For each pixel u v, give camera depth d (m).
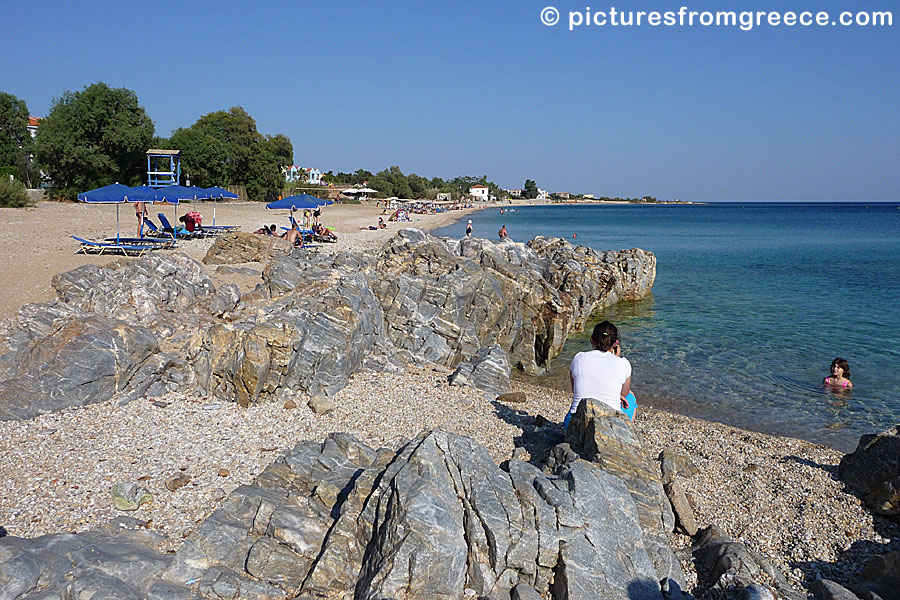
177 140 70.31
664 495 7.05
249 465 8.10
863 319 24.78
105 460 7.99
